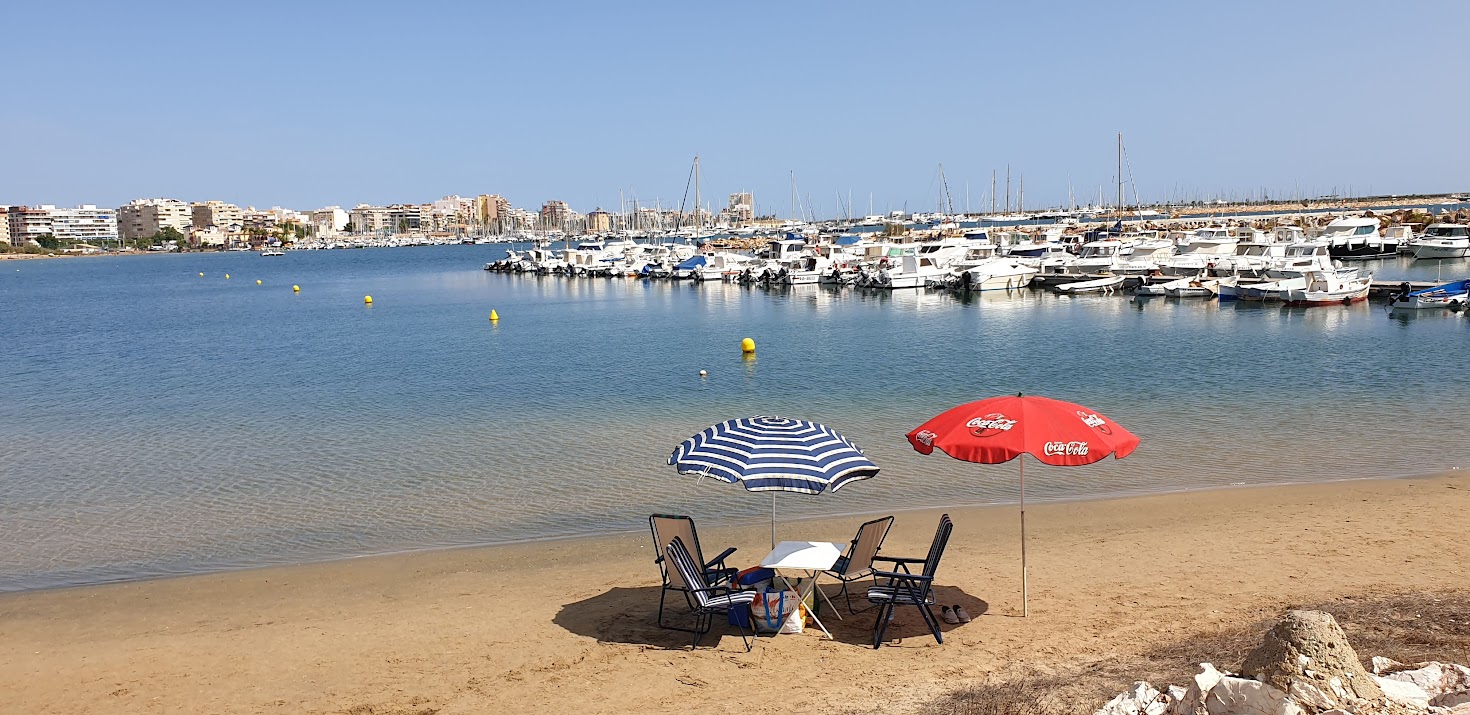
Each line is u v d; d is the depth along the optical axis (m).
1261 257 61.38
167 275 138.50
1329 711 6.11
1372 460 17.41
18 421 25.47
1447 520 13.52
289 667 9.91
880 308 56.59
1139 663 8.51
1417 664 7.39
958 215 150.50
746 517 15.26
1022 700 7.61
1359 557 12.00
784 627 10.22
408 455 20.16
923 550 13.25
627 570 12.90
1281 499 15.06
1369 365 29.20
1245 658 7.64
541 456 19.77
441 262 163.75
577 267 99.62
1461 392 23.92
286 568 13.40
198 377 33.78
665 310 59.62
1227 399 23.95
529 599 11.84
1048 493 16.00
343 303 75.06
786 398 26.27
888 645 9.80
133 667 10.05
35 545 14.66
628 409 25.14
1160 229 107.56
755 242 125.88
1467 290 45.06
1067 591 11.23
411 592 12.30
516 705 8.77
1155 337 38.69
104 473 19.17
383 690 9.23
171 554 14.12
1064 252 70.56
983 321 47.47
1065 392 25.86
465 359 37.41
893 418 22.91
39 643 10.90
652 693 8.88
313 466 19.38
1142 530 13.77
